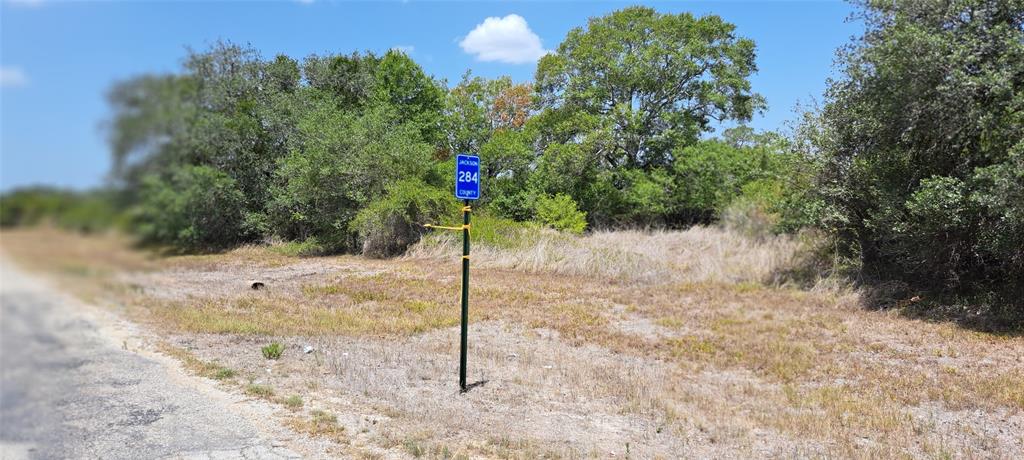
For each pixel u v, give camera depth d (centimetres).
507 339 1016
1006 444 583
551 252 1972
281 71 2275
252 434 499
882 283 1415
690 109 3303
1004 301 1192
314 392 636
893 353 944
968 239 1201
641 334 1080
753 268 1714
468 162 695
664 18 3153
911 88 1181
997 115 1089
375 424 543
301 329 994
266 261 1930
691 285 1595
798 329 1112
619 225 3125
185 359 708
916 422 639
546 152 3067
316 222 2295
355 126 2422
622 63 3144
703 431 591
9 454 244
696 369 851
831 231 1488
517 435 543
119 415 499
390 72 3272
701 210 3067
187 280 959
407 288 1537
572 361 858
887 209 1255
